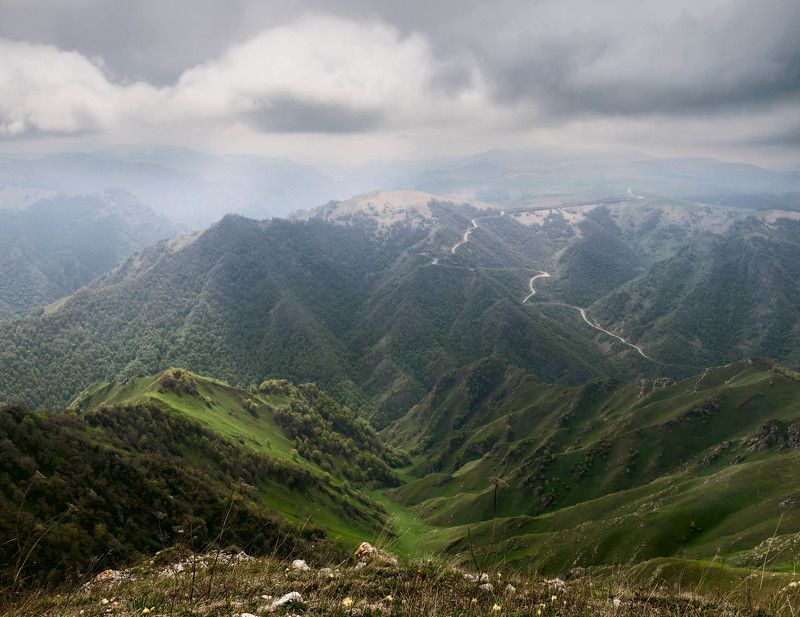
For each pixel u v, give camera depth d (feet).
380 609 32.40
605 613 34.78
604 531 315.99
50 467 200.85
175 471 240.32
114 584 45.65
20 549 41.29
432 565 42.91
